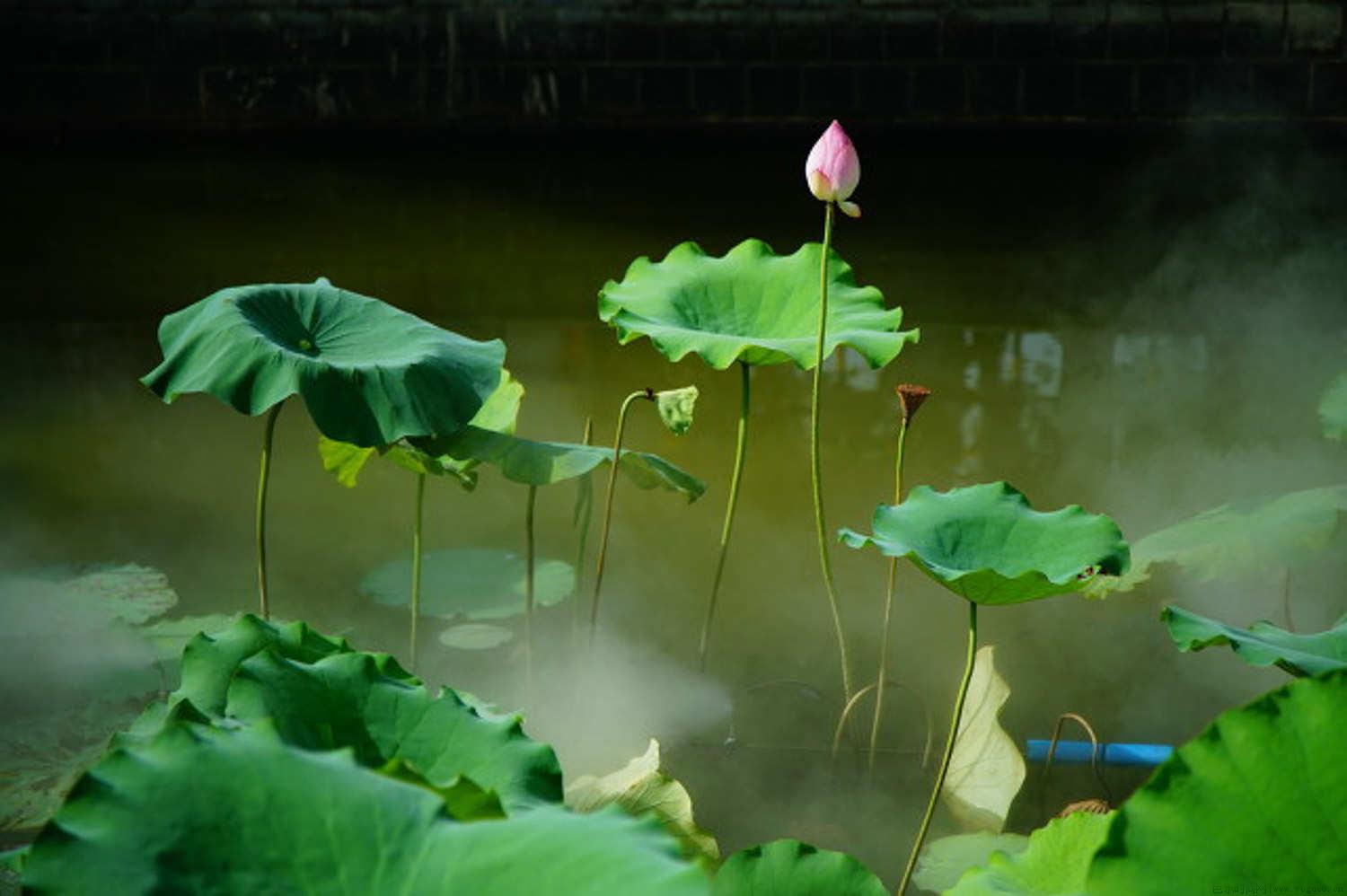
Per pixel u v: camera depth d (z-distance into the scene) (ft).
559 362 18.37
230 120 29.55
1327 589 13.51
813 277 11.50
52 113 29.50
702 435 16.60
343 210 24.81
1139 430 16.58
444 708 7.21
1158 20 28.09
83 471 15.65
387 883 4.60
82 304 20.24
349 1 28.99
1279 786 5.52
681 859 4.52
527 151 28.63
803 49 28.58
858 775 10.87
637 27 28.71
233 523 14.61
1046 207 24.75
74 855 4.65
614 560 14.08
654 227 23.72
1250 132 28.48
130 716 10.89
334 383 9.55
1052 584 7.96
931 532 8.85
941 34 28.32
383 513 14.99
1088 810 9.81
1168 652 12.68
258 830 4.77
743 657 12.43
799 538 14.52
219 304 10.05
